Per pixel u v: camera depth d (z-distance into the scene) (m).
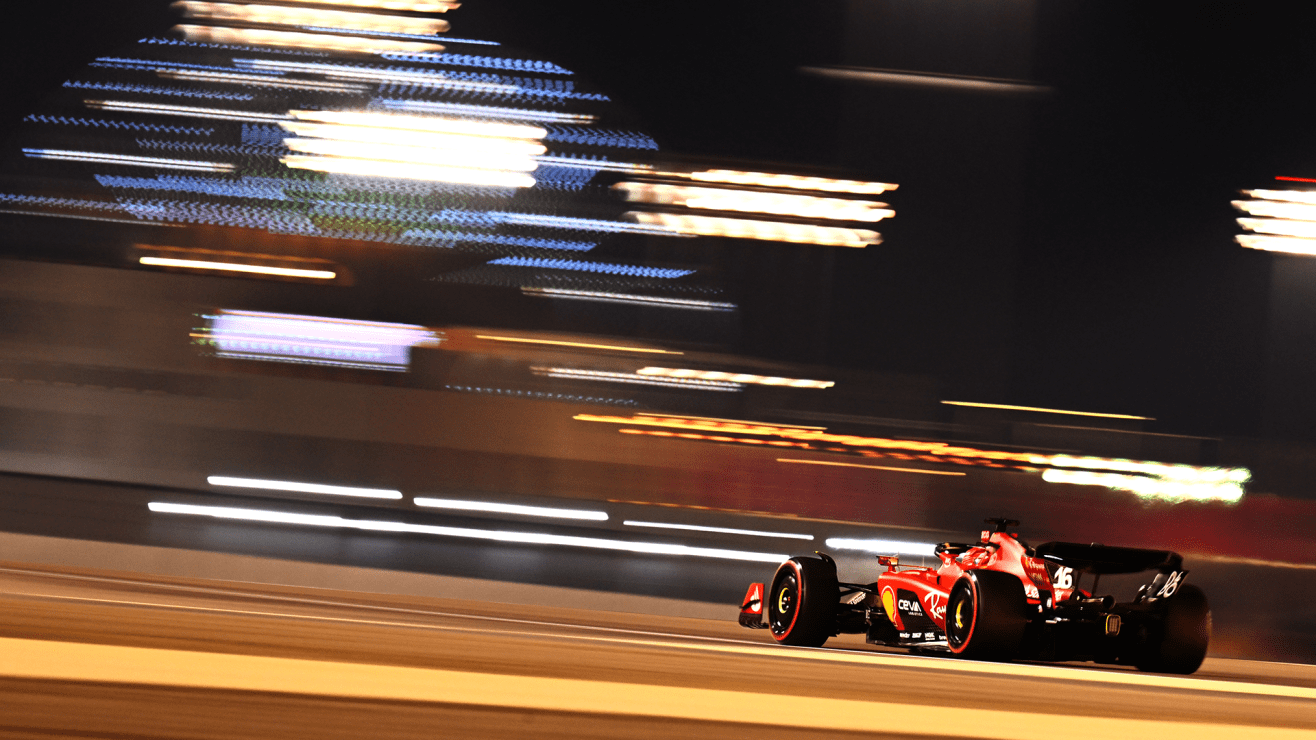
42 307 11.09
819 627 6.00
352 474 10.89
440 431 11.22
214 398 10.98
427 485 10.93
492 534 10.84
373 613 5.13
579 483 11.15
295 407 11.12
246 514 10.65
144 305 11.39
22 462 10.62
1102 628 5.12
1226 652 10.67
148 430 10.75
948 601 5.22
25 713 1.52
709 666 3.16
